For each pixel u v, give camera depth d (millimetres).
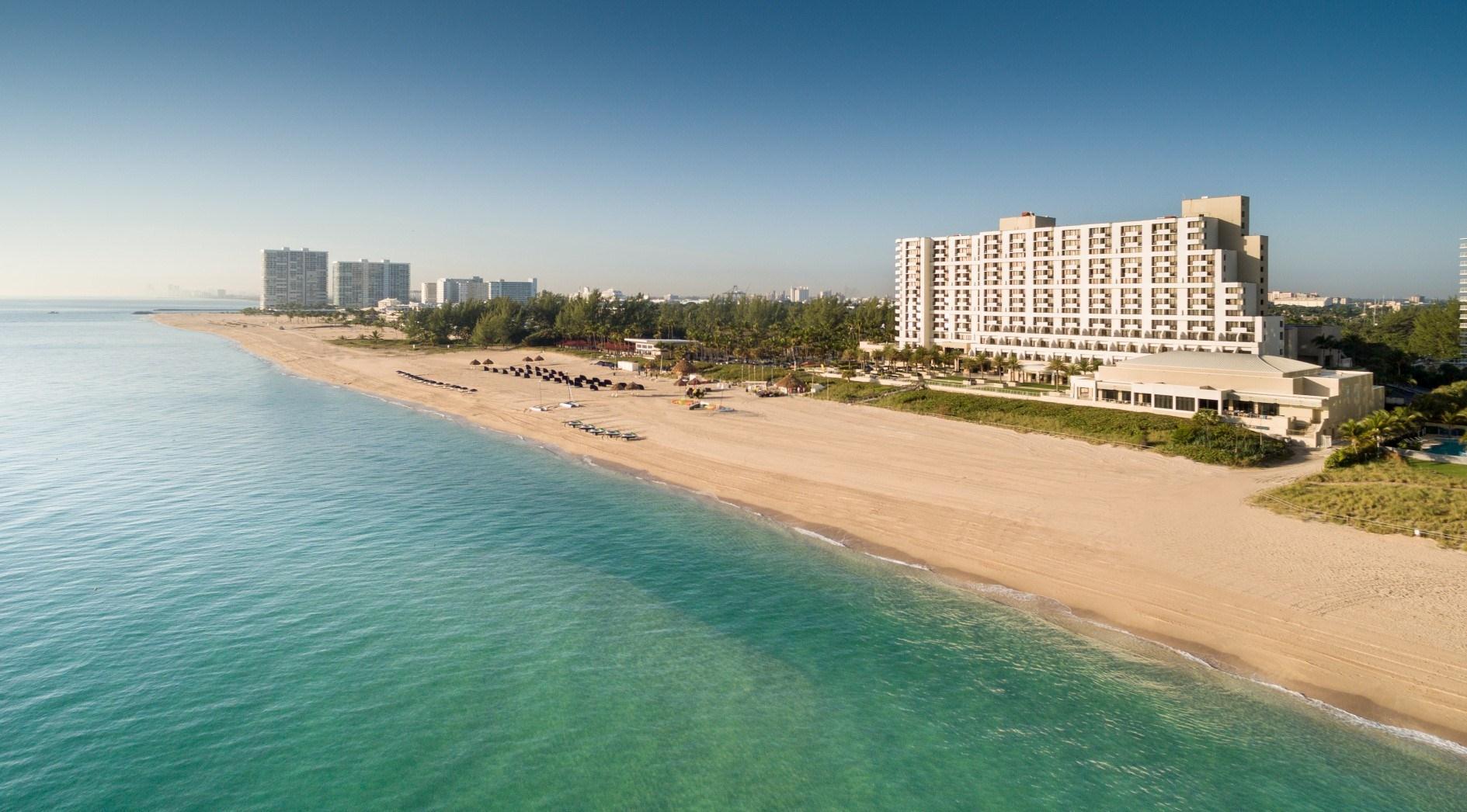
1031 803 34625
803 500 77125
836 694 42938
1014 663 45375
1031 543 62188
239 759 37438
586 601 54625
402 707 41719
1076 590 53812
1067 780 35969
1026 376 154625
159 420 128375
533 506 77500
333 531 69625
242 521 72438
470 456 101375
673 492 82438
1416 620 46188
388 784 35875
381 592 56250
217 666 45594
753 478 85750
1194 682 42625
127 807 34281
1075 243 164000
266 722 40344
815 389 150000
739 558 62406
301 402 151500
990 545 62531
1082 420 105812
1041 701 41750
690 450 100312
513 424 124875
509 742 38938
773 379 169625
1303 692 41000
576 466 95500
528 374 187375
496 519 73375
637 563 61656
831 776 36500
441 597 55344
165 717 40594
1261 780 35344
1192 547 59344
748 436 107875
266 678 44344
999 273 179625
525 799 35000
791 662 46188
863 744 38750
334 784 35812
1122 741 38438
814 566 60438
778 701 42375
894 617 51344
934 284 196250
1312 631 46031
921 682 43781
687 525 71062
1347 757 36406
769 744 38812
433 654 47281
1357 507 64125
